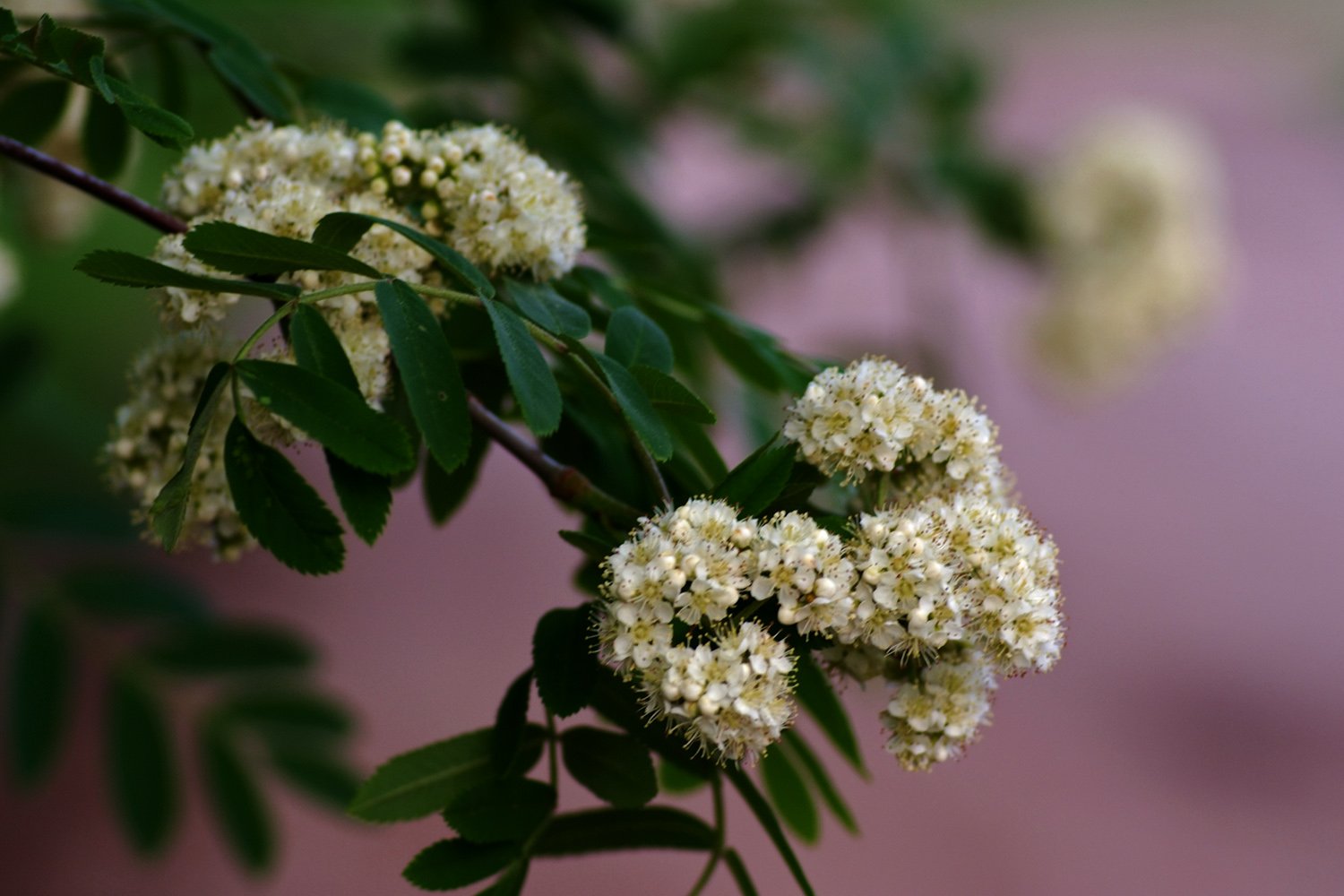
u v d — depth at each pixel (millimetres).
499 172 854
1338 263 4324
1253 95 4980
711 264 1279
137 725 1104
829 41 1521
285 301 816
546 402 805
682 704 793
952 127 1644
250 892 1984
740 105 1566
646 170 1228
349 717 1175
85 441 1466
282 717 1145
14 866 1948
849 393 822
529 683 830
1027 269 1810
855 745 841
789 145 1610
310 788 1147
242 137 858
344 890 2008
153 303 831
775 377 921
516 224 849
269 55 931
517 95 1146
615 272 952
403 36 1109
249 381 796
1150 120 1844
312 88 924
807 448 821
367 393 831
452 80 1105
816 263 1837
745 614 801
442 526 895
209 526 845
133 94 811
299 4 1148
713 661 792
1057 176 1771
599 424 879
